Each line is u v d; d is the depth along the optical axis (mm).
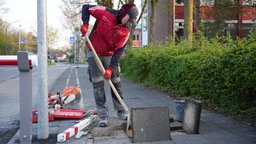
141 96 10008
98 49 5656
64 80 17609
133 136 4840
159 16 26875
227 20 22516
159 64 10922
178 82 9172
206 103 7703
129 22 5414
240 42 6406
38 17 4984
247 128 5578
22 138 4141
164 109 5012
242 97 6188
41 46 5000
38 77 5066
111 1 21750
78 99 7199
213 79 6992
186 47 10141
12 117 7227
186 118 5457
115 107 6191
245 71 5793
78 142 4840
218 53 7051
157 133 4914
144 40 37844
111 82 5480
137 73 14391
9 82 18109
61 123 6086
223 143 4684
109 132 5301
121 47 5363
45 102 5062
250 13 23266
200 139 4902
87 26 5418
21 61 3906
